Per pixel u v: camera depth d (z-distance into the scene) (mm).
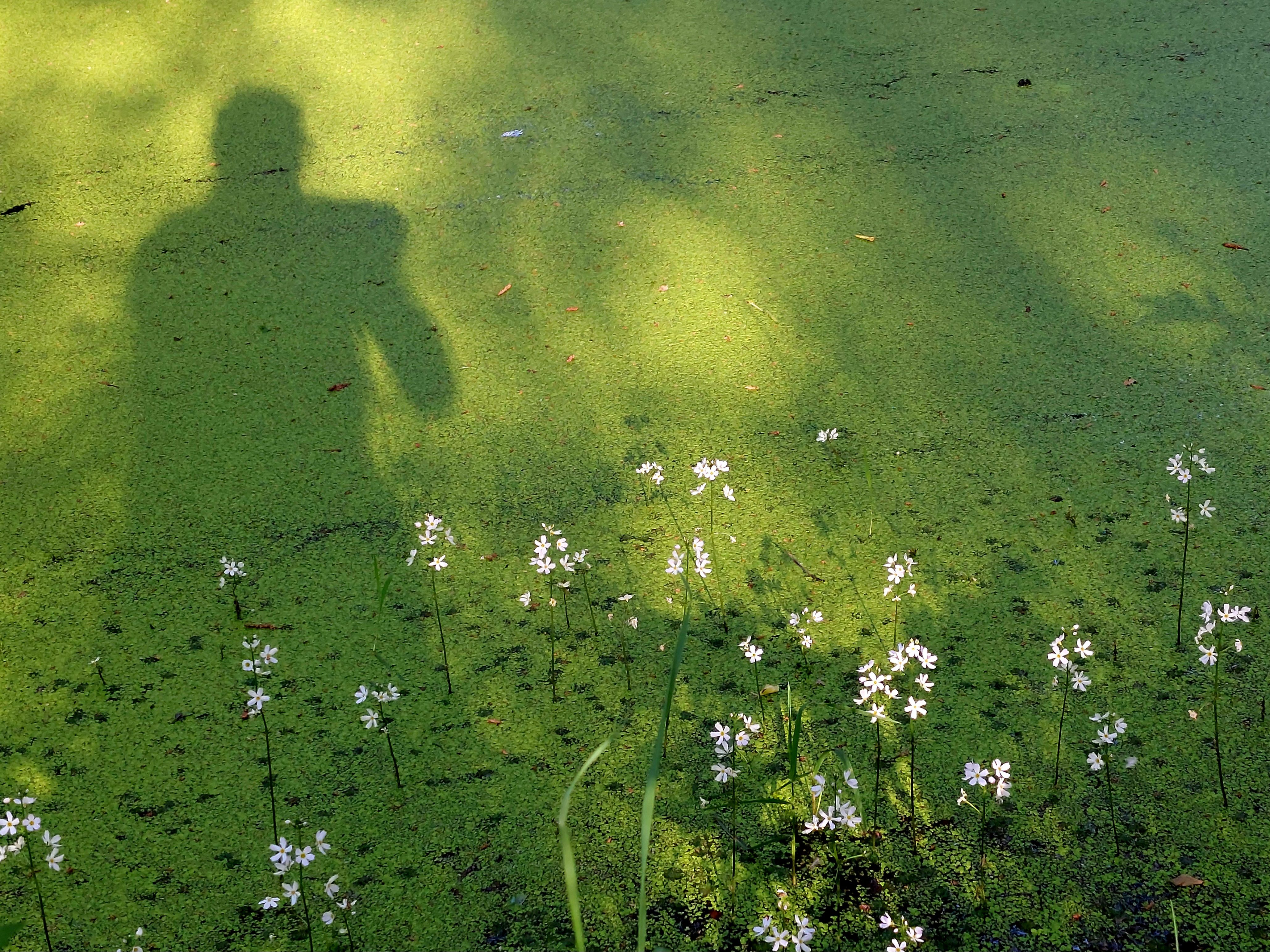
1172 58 4164
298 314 3211
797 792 1959
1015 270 3227
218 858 1888
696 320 3137
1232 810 1877
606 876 1843
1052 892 1778
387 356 3049
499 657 2244
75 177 3779
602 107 4059
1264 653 2141
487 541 2508
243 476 2691
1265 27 4301
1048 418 2730
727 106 4039
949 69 4172
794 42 4371
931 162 3713
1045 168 3652
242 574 2381
